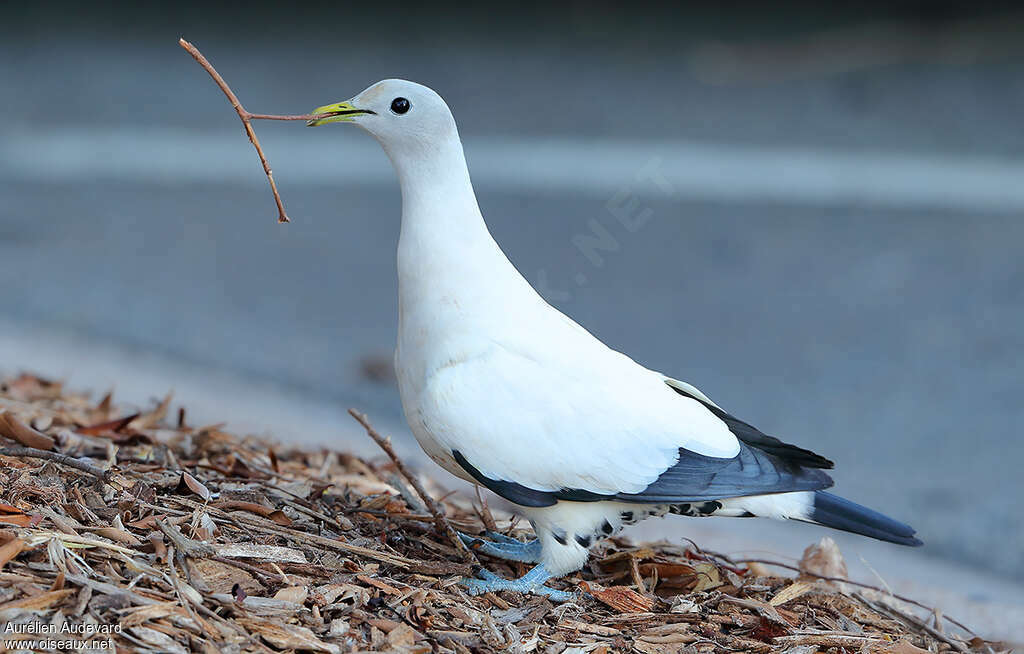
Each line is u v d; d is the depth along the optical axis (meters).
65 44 30.94
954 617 8.04
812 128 25.19
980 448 12.02
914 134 24.67
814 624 6.84
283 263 17.61
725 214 19.95
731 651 6.39
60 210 19.50
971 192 21.20
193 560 6.05
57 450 7.66
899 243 18.73
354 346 14.55
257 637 5.61
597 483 6.50
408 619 6.07
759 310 16.14
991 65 29.12
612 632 6.42
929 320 15.79
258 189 21.00
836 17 33.66
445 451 6.61
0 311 14.69
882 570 9.25
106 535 6.10
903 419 12.83
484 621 6.23
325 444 10.11
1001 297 16.61
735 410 13.00
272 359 13.82
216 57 29.84
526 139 23.84
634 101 26.88
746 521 10.20
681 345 14.91
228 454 8.38
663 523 9.73
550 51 31.25
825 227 19.42
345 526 7.12
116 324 14.59
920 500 10.80
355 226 19.34
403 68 28.92
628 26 33.78
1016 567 9.58
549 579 6.91
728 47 31.66
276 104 25.94
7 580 5.57
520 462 6.46
